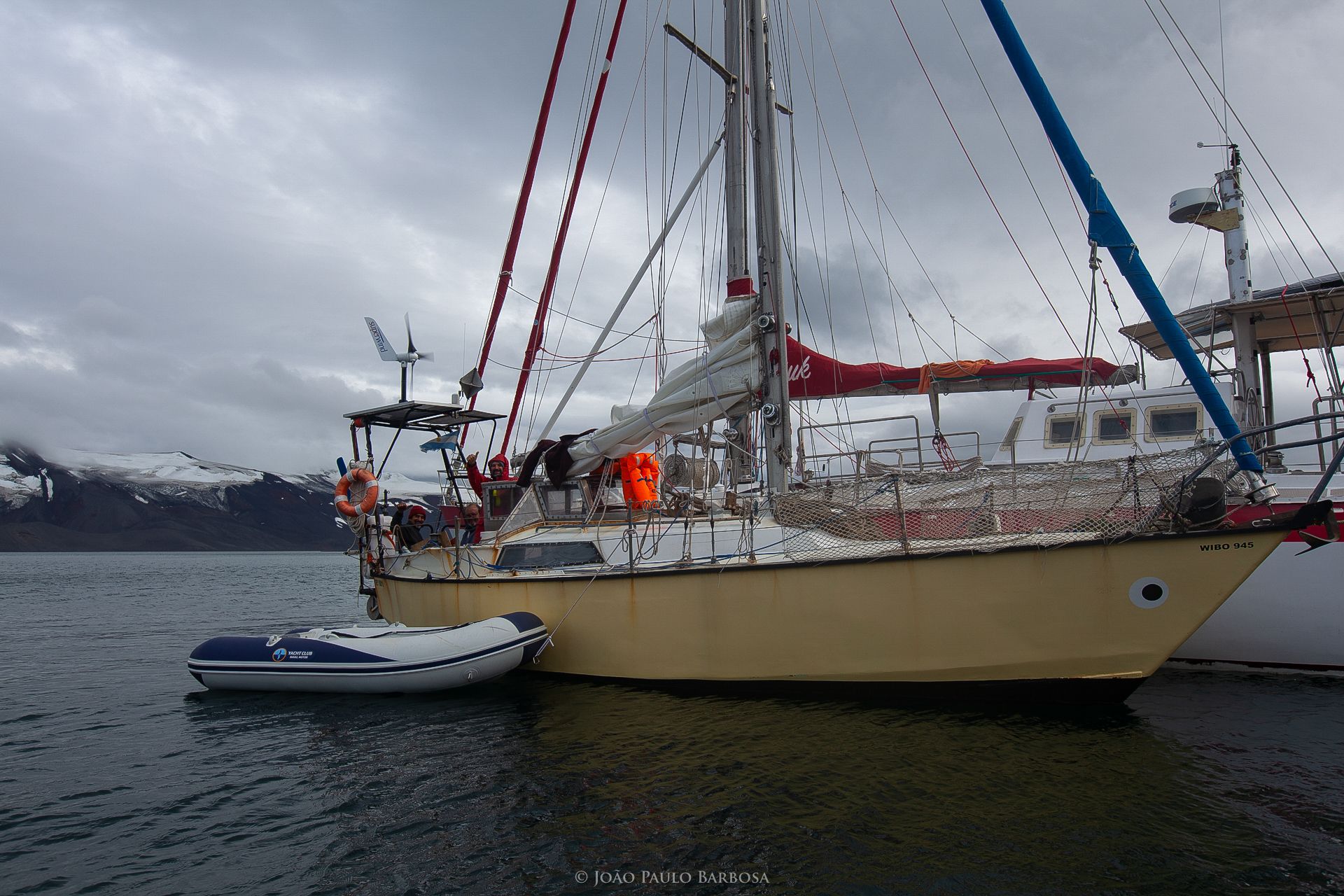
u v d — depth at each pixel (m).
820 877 4.48
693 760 6.32
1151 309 6.53
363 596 32.50
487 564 9.95
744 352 8.82
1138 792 5.53
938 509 7.46
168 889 4.59
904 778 5.84
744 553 8.37
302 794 6.03
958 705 7.36
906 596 7.29
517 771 6.27
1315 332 11.21
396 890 4.51
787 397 8.75
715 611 8.05
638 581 8.48
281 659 9.29
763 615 7.83
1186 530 6.52
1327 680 8.54
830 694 7.70
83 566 94.31
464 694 8.70
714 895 4.35
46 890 4.59
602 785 5.91
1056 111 6.88
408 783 6.14
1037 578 6.90
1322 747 6.45
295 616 22.42
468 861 4.82
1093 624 6.76
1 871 4.85
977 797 5.49
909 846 4.81
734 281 9.45
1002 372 11.34
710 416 9.16
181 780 6.43
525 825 5.30
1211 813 5.18
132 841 5.27
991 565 7.03
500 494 10.91
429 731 7.46
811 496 8.15
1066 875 4.44
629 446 9.69
